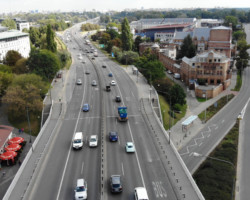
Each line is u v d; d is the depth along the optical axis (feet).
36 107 303.48
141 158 203.72
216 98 416.46
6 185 204.23
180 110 359.46
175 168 190.39
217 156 254.06
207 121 339.57
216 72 447.01
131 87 398.42
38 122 304.71
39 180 177.06
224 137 295.07
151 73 424.46
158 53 640.99
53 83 416.05
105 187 167.73
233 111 367.45
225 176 221.05
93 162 198.39
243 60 544.62
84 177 179.22
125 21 643.45
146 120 279.90
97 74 483.10
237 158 253.85
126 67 542.98
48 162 199.21
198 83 452.76
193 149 271.90
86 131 253.24
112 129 257.14
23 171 187.93
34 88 309.01
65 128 261.03
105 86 404.16
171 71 565.94
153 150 216.33
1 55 596.70
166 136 241.14
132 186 169.07
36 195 161.99
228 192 202.49
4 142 249.14
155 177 179.01
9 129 274.36
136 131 252.62
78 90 384.06
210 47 592.19
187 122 312.71
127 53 577.43
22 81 321.52
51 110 304.71
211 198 194.18
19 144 257.75
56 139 237.25
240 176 225.35
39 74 384.27
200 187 208.23
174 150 213.05
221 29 583.17
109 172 184.55
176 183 172.55
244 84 481.05
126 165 193.67
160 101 359.05
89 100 342.23
